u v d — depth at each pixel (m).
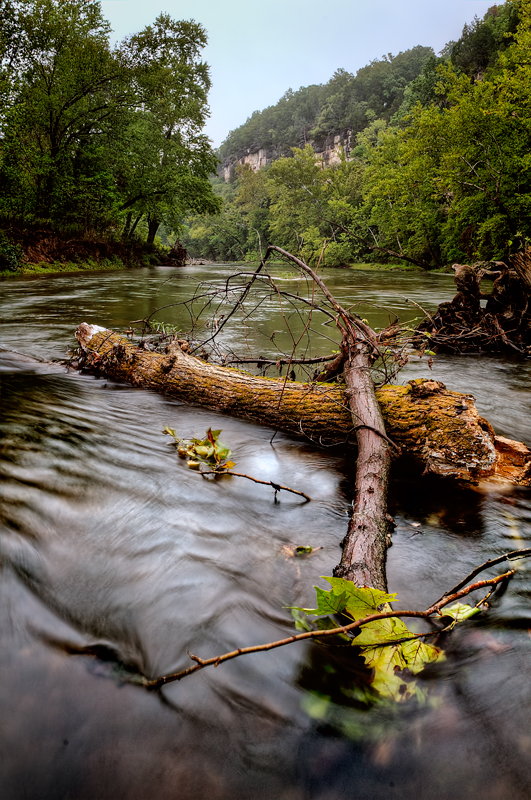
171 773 1.04
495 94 18.08
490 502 2.40
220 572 1.71
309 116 151.00
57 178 23.22
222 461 2.79
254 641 1.41
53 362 5.15
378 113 109.88
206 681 1.26
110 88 24.12
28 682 1.21
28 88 21.95
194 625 1.45
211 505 2.23
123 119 25.84
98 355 4.71
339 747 1.11
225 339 6.77
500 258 18.06
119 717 1.15
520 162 16.50
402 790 1.02
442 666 1.34
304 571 1.77
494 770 1.07
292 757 1.09
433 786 1.03
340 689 1.26
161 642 1.38
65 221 24.47
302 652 1.38
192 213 35.09
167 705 1.19
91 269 24.30
